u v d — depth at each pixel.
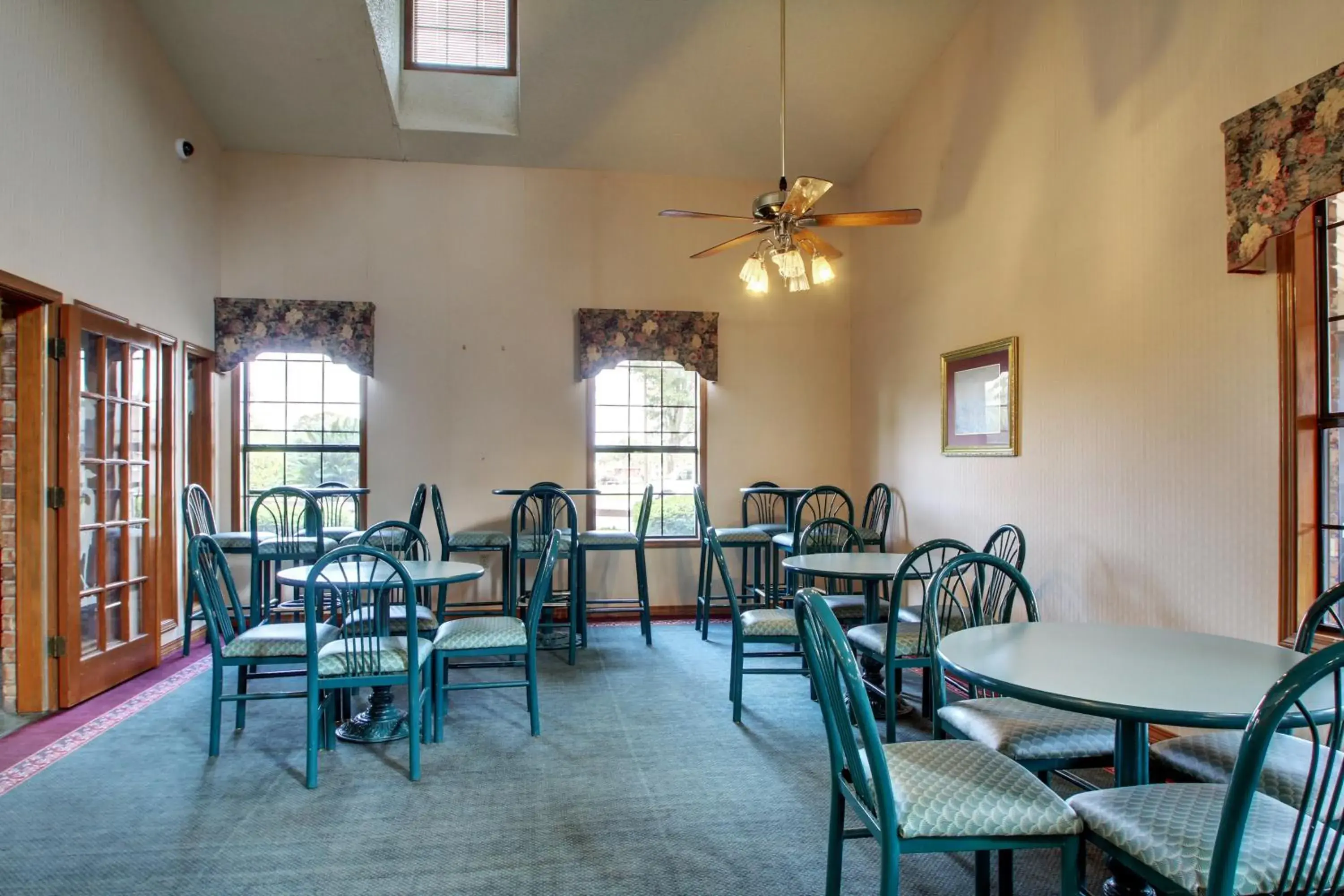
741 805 2.54
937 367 4.78
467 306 5.63
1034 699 1.54
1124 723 1.75
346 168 5.53
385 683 2.79
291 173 5.46
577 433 5.73
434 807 2.52
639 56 4.79
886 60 4.80
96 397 3.77
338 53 4.62
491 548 4.87
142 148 4.25
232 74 4.73
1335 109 2.28
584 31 4.62
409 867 2.15
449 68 5.27
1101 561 3.38
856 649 3.31
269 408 5.44
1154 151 3.09
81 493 3.64
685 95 5.10
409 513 5.50
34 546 3.48
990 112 4.23
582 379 5.73
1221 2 2.78
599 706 3.58
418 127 5.27
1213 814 1.46
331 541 4.64
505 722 3.35
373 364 5.46
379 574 3.18
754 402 5.97
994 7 4.20
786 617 3.49
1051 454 3.71
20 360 3.46
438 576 3.20
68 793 2.62
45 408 3.50
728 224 5.96
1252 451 2.66
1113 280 3.31
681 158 5.70
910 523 5.12
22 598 3.46
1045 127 3.77
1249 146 2.56
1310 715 1.34
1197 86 2.89
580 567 4.81
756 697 3.73
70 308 3.52
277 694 3.01
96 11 3.77
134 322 4.16
